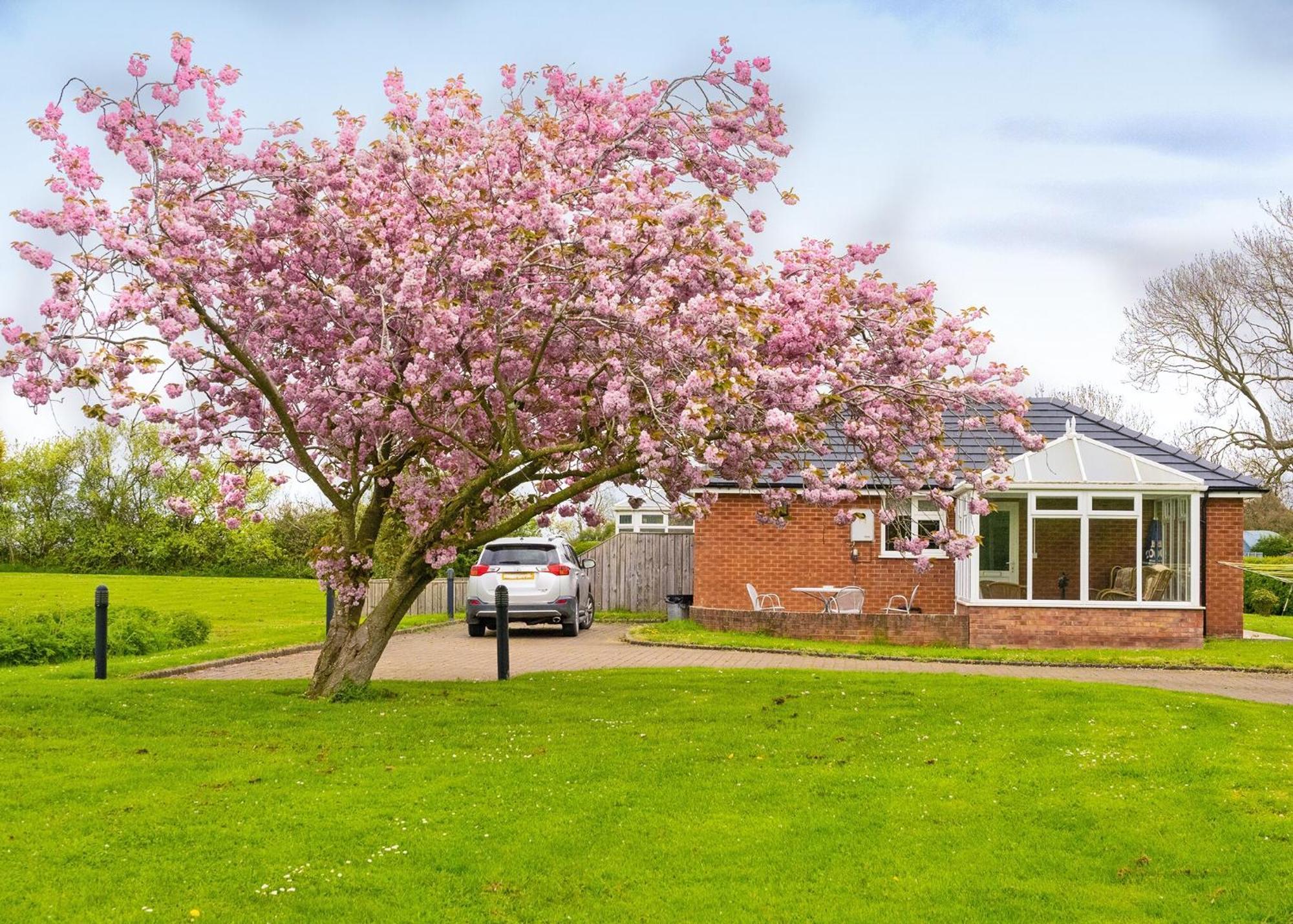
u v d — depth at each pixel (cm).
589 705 1349
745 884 724
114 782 924
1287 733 1203
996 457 1313
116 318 1040
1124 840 812
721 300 1076
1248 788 947
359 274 1242
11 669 1742
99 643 1573
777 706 1345
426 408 1255
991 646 2238
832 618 2306
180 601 3497
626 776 980
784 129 1212
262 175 1248
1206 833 827
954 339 1186
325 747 1081
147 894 679
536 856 762
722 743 1127
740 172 1245
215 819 830
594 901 691
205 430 1303
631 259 1136
